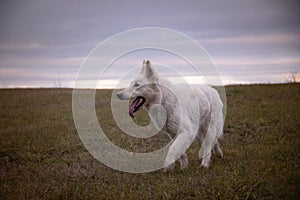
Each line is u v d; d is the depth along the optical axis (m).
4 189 6.28
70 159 8.14
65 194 5.82
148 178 6.63
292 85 16.69
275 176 6.02
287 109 11.92
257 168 6.49
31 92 18.70
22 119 12.40
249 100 14.00
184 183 5.96
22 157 8.45
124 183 6.39
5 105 14.91
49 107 14.52
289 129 9.70
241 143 8.98
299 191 5.40
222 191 5.44
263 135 9.41
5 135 10.16
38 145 9.26
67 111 13.49
